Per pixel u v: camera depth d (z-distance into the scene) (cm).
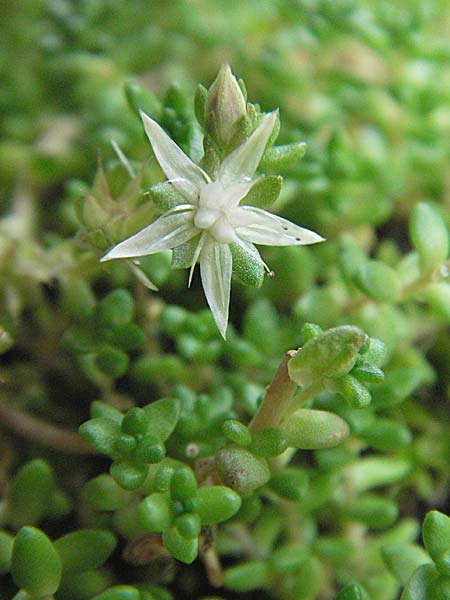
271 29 6
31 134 5
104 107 5
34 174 5
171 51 6
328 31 5
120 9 6
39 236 5
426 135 5
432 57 5
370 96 5
